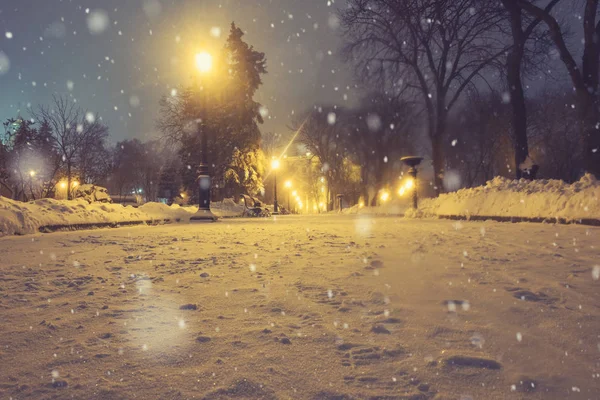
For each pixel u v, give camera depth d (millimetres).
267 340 2824
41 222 11320
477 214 15352
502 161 44844
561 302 3680
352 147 49562
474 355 2496
